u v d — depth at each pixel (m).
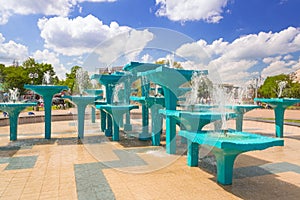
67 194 3.35
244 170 4.45
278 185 3.69
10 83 25.17
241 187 3.61
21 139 7.83
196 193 3.39
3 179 3.95
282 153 5.88
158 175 4.15
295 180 3.92
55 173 4.27
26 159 5.25
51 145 6.84
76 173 4.27
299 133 9.24
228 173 3.69
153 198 3.22
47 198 3.22
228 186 3.65
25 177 4.05
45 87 7.48
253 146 3.21
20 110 7.57
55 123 12.54
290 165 4.80
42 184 3.73
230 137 3.85
